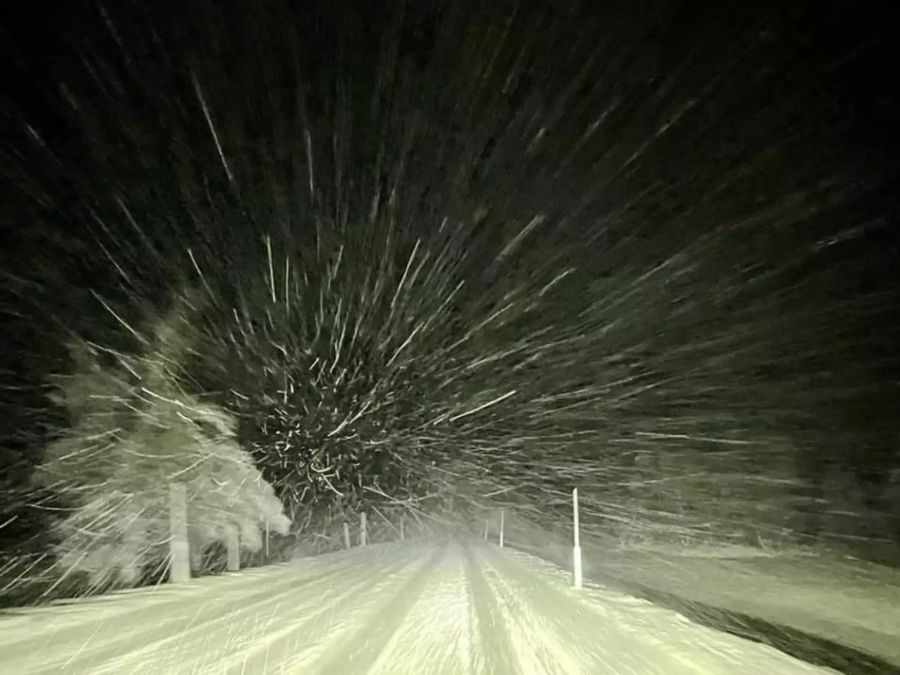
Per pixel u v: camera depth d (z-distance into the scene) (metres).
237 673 9.85
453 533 68.44
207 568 26.77
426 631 13.34
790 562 33.91
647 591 23.19
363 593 19.52
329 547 45.56
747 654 11.87
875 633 17.03
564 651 11.71
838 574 29.41
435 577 24.72
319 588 20.62
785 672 10.65
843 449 40.53
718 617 18.23
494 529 66.19
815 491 41.28
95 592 19.61
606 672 10.27
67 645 11.74
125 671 9.93
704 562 34.69
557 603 17.95
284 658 10.80
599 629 13.97
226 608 16.19
